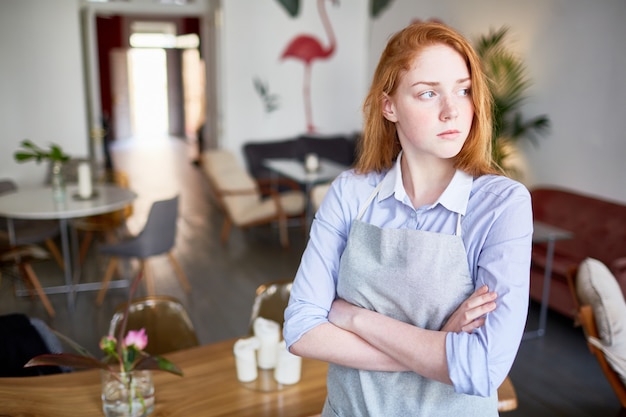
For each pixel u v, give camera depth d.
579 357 3.59
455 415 1.03
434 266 0.98
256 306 2.35
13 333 2.05
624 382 2.31
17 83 6.22
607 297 2.37
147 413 1.60
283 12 7.34
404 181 1.09
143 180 9.26
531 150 5.21
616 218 4.23
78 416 1.59
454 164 1.03
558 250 4.43
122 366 1.55
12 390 1.72
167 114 15.70
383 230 1.02
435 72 0.96
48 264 5.19
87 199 4.42
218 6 7.18
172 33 15.18
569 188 4.86
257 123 7.48
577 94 4.70
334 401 1.15
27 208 4.10
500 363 0.91
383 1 7.29
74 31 6.31
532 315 4.22
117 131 14.57
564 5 4.74
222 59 7.18
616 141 4.41
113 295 4.52
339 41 7.69
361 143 1.17
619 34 4.30
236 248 5.77
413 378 1.03
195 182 9.16
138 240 4.14
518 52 5.24
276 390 1.75
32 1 6.13
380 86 1.04
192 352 1.99
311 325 1.08
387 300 1.03
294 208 5.88
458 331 0.95
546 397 3.13
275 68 7.44
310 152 7.47
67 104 6.42
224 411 1.64
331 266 1.13
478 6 5.69
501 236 0.94
